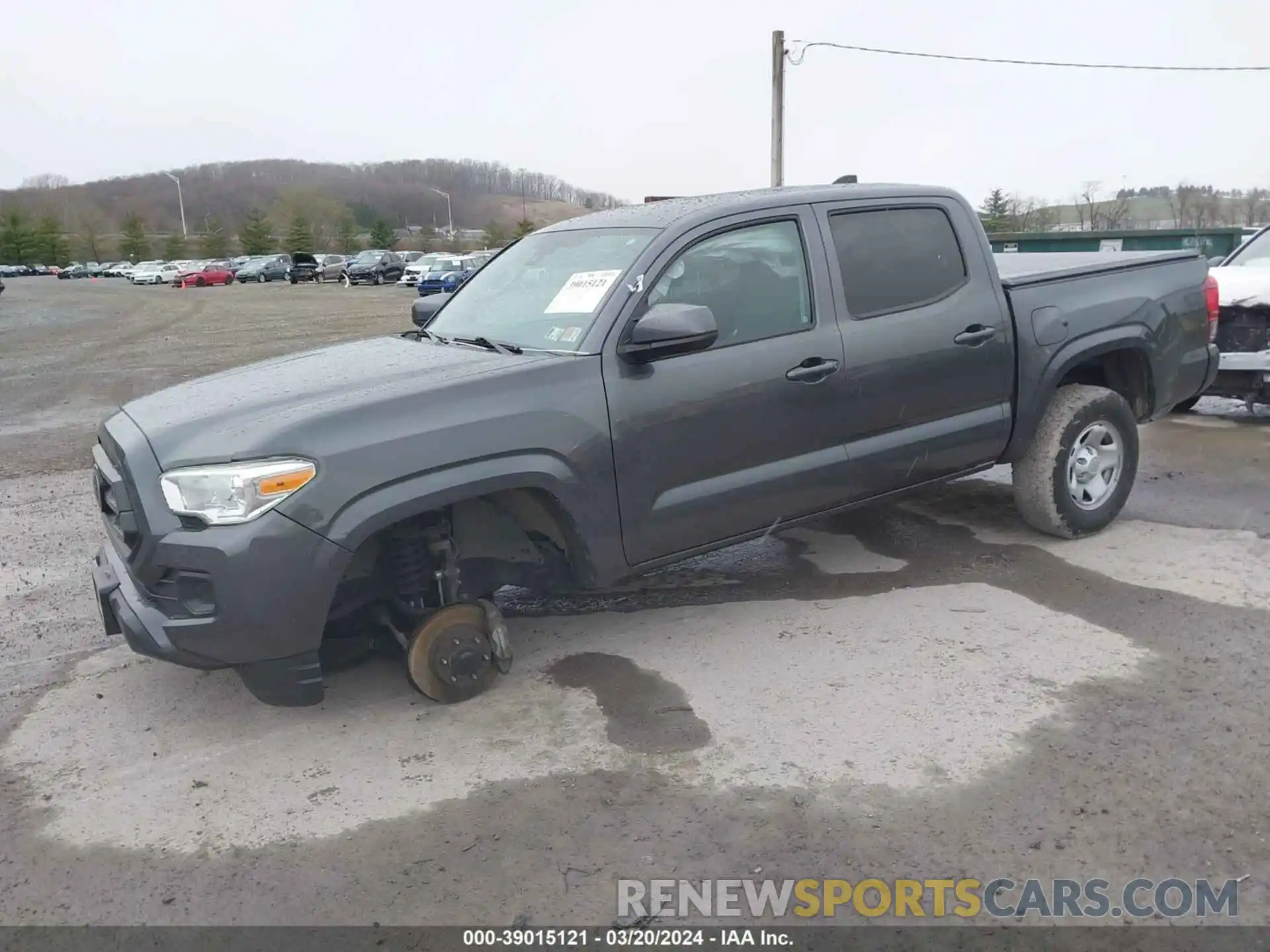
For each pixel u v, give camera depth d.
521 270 4.65
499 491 3.65
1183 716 3.57
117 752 3.67
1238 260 8.89
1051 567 5.08
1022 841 2.93
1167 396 5.68
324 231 113.19
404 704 3.94
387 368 3.86
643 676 4.07
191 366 15.55
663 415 3.91
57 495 7.34
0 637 4.71
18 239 102.62
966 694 3.79
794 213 4.38
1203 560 5.08
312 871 2.94
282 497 3.26
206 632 3.29
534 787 3.31
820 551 5.47
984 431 4.94
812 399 4.29
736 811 3.13
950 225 4.86
